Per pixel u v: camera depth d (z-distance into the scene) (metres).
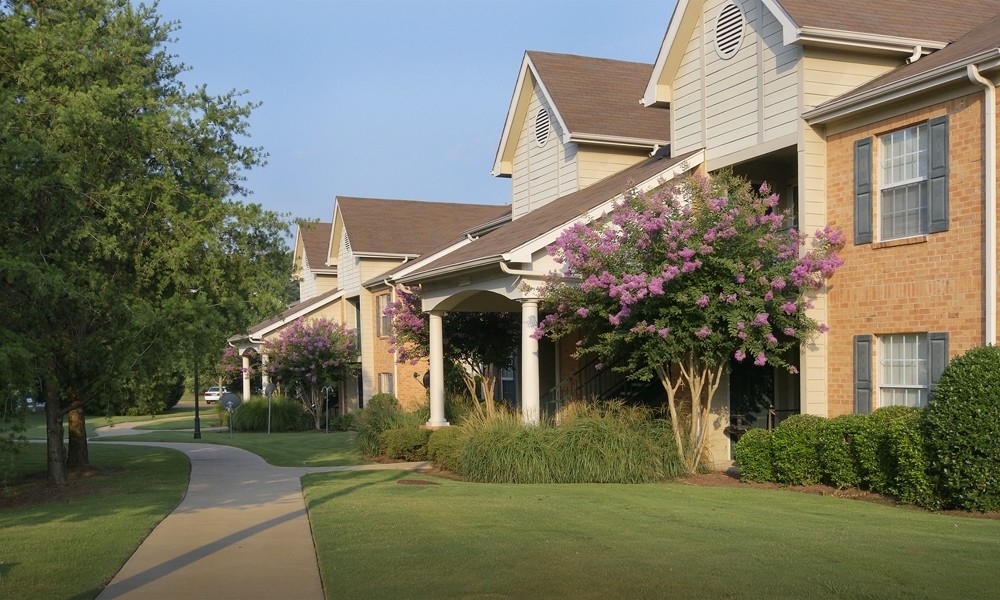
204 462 21.02
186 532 10.69
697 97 17.45
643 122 22.56
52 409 16.56
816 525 10.11
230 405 33.44
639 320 14.70
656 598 6.96
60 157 13.16
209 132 16.98
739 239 14.31
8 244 13.43
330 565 8.34
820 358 14.73
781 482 13.97
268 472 18.23
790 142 15.03
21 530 10.82
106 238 14.10
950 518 10.58
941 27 15.43
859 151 14.18
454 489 13.96
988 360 10.84
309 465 19.86
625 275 14.13
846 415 13.31
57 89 14.79
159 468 19.58
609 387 19.97
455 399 22.38
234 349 41.28
